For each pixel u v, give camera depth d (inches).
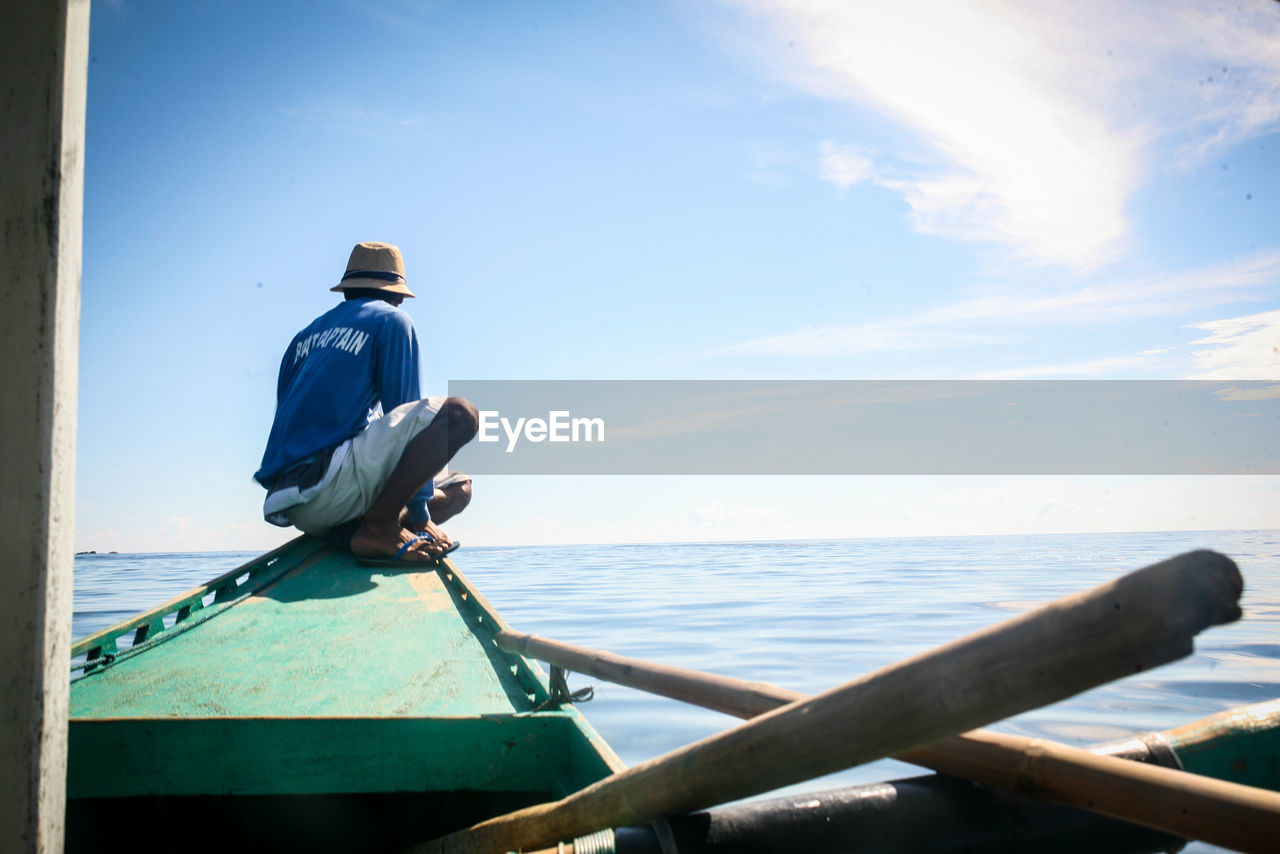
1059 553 1540.4
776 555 1601.9
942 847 41.3
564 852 41.4
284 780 64.6
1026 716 186.9
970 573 899.4
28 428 40.7
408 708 73.1
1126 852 42.8
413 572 137.5
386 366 141.6
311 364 143.1
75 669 85.6
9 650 40.1
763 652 297.0
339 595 121.6
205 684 80.7
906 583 738.2
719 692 55.5
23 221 41.2
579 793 47.8
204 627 104.3
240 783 64.1
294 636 99.7
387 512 138.3
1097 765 36.4
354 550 139.2
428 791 66.9
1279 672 240.1
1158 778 34.2
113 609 602.2
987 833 41.6
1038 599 539.5
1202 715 185.5
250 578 135.3
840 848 41.0
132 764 63.2
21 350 40.9
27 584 40.4
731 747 37.3
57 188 41.3
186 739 63.9
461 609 114.1
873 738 31.6
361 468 136.5
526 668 83.0
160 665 88.1
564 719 69.2
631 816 43.5
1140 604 23.4
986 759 40.4
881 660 275.3
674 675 59.9
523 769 68.0
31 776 39.9
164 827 78.5
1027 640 26.4
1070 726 176.1
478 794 80.1
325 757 65.6
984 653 27.7
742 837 41.1
